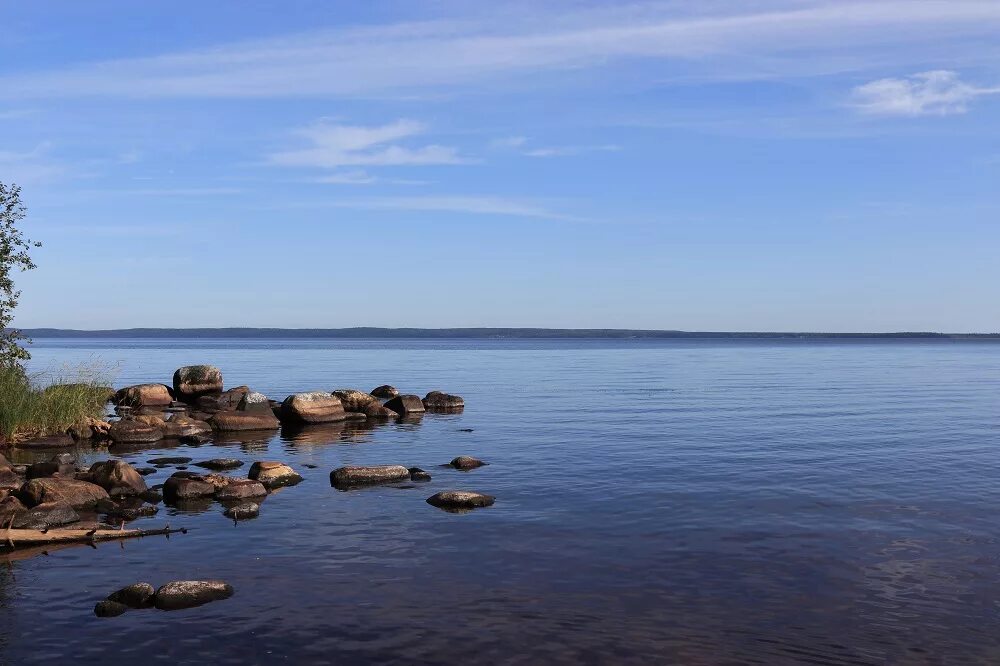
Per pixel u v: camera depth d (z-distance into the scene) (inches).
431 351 6619.1
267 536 577.0
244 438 1162.6
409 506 674.8
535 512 650.8
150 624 406.9
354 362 4217.5
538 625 406.0
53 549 545.0
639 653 373.1
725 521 617.9
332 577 482.3
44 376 1189.7
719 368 3499.0
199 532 589.0
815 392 2018.9
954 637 391.5
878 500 692.1
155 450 1036.5
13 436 1041.5
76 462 924.0
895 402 1707.7
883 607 430.6
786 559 517.3
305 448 1050.7
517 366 3745.1
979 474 816.9
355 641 386.0
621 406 1635.1
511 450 1009.5
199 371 1624.0
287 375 2918.3
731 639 389.1
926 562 510.3
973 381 2500.0
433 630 399.5
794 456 940.0
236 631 398.0
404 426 1306.6
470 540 564.7
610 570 495.2
